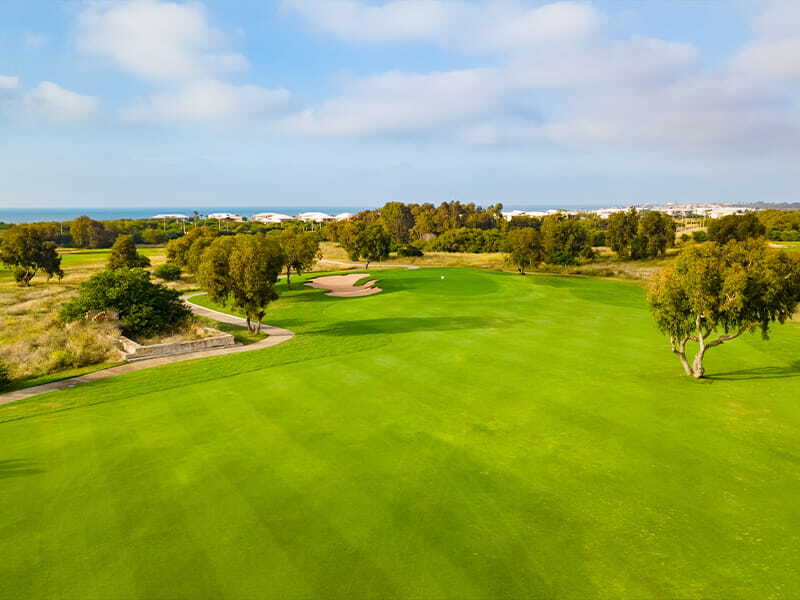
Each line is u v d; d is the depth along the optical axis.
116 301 31.05
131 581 8.20
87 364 24.06
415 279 60.62
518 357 23.30
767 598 7.65
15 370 22.53
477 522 9.80
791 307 18.08
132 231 135.25
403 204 170.50
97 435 14.58
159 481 11.62
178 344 26.38
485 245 122.00
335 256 105.38
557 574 8.27
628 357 23.30
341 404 16.98
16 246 57.12
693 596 7.73
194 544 9.18
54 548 9.13
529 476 11.66
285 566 8.52
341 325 34.31
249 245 32.25
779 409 15.94
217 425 15.23
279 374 21.03
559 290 51.78
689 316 19.50
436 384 19.11
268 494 10.96
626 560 8.60
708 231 86.06
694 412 15.72
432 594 7.80
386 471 11.98
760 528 9.49
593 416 15.45
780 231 105.75
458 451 13.06
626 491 10.93
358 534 9.43
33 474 12.09
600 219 168.38
